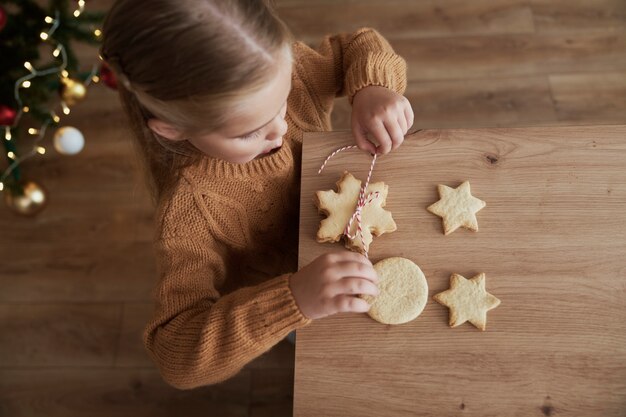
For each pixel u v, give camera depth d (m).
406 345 0.75
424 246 0.78
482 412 0.72
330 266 0.74
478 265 0.77
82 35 1.34
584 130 0.81
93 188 1.54
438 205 0.79
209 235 0.86
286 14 1.68
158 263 0.85
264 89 0.69
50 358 1.37
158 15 0.65
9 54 1.30
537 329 0.74
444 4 1.64
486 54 1.56
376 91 0.86
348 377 0.74
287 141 0.92
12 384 1.35
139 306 1.41
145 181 0.89
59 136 1.35
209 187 0.84
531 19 1.59
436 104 1.53
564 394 0.72
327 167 0.84
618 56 1.51
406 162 0.83
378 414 0.73
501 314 0.75
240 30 0.67
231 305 0.77
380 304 0.76
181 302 0.81
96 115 1.61
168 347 0.79
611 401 0.71
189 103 0.68
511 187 0.80
